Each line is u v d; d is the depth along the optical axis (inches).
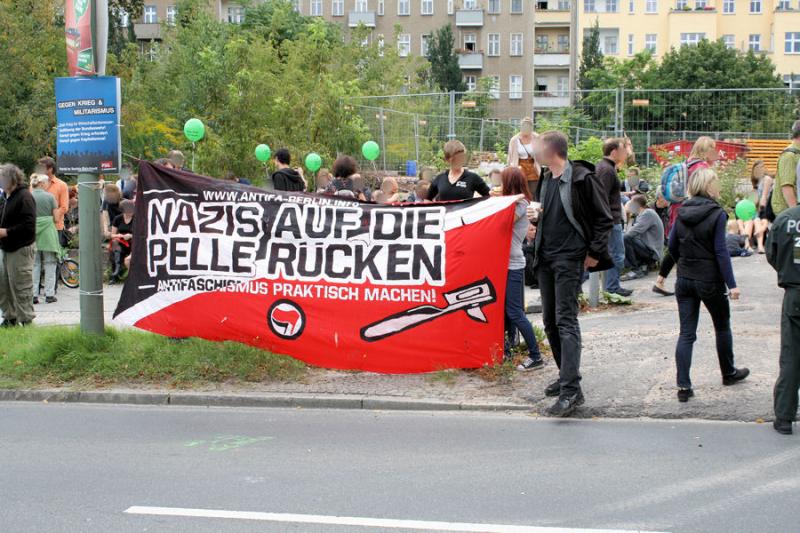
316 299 313.7
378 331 308.8
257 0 2317.9
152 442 252.2
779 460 221.9
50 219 502.9
